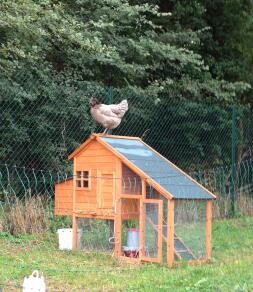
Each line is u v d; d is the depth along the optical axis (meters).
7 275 8.30
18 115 13.43
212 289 7.49
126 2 15.55
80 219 10.72
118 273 8.77
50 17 12.95
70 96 13.67
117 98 13.92
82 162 10.54
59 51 14.64
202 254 10.03
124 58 15.41
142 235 9.70
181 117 15.79
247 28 19.20
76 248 10.54
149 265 9.38
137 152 10.33
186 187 9.83
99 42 13.05
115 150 10.02
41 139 13.69
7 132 13.32
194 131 16.03
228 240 12.15
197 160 16.11
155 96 14.80
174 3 18.27
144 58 16.08
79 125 13.92
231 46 19.14
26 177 12.37
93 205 10.34
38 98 13.56
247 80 19.48
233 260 9.95
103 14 15.20
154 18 18.03
